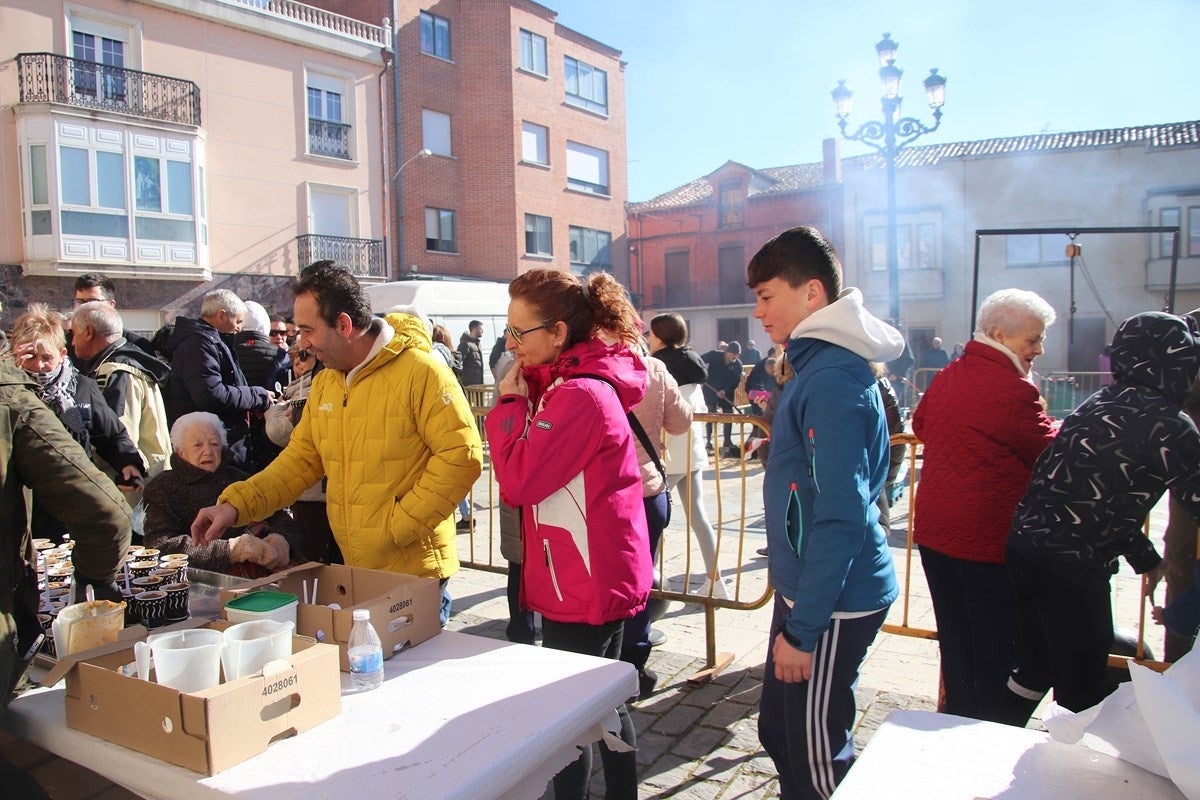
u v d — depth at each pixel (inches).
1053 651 93.3
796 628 74.0
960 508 104.7
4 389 69.8
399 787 54.4
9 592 67.7
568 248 1068.5
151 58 671.8
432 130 927.0
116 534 75.0
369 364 103.8
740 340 1200.2
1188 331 85.7
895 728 62.7
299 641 69.8
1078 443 88.2
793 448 79.6
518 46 990.4
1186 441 83.6
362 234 830.5
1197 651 57.2
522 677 73.2
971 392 103.9
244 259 736.3
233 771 56.7
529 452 83.4
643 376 92.7
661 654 153.4
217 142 715.4
